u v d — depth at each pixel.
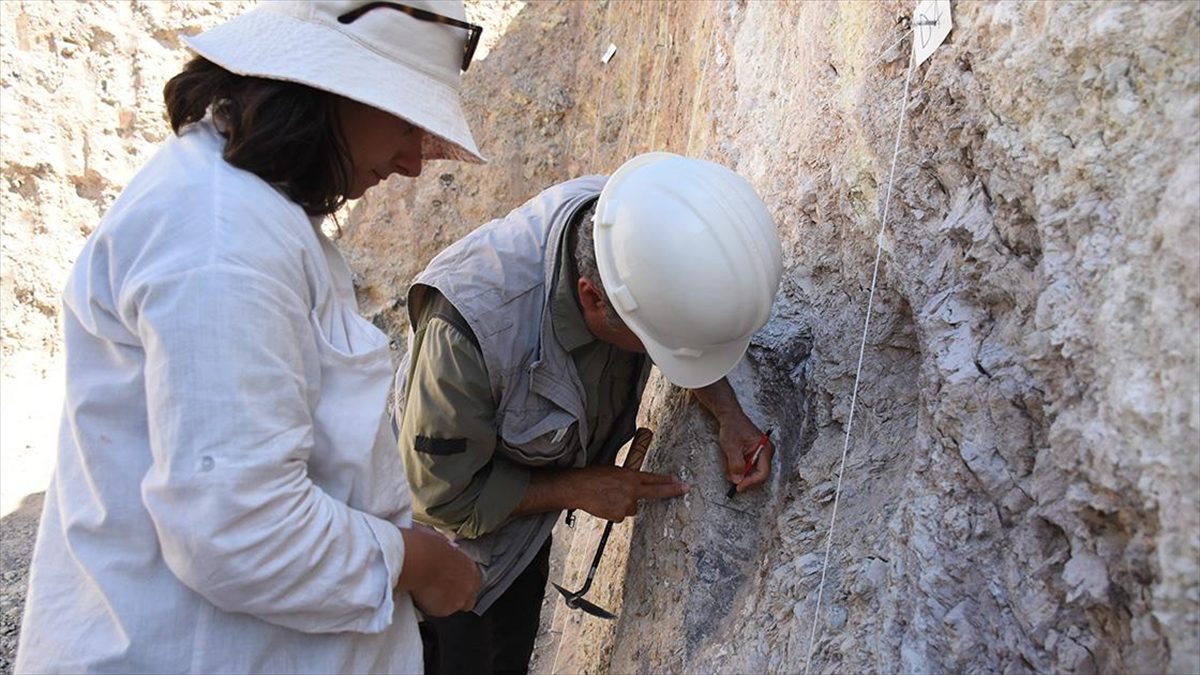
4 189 4.58
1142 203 1.01
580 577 2.69
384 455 1.16
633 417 1.99
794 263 1.85
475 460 1.73
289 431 0.98
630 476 1.86
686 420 1.97
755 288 1.49
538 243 1.72
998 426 1.20
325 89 1.02
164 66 4.86
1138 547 0.98
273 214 1.03
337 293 1.15
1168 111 1.01
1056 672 1.07
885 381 1.57
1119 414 0.99
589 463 2.00
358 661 1.14
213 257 0.96
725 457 1.86
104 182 4.79
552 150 4.75
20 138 4.59
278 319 0.98
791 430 1.77
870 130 1.63
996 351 1.23
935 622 1.22
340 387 1.10
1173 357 0.94
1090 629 1.05
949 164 1.39
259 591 0.99
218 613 1.05
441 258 1.77
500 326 1.65
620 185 1.57
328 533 1.02
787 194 1.95
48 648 1.08
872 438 1.56
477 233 1.79
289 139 1.03
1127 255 1.02
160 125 4.88
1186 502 0.92
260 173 1.04
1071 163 1.11
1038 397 1.14
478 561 1.93
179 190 1.00
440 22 1.13
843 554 1.49
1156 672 0.96
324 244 1.16
